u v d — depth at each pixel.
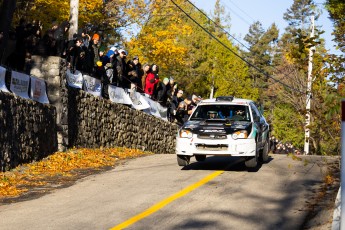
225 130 16.50
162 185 14.21
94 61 23.73
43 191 13.95
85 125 22.83
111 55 25.27
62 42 21.20
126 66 26.89
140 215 10.86
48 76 20.70
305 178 15.41
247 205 11.84
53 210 11.52
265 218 10.71
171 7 39.50
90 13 34.53
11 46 20.88
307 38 12.16
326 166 17.77
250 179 15.16
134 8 37.66
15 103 17.27
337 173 15.80
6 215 11.09
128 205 11.84
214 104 18.14
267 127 19.69
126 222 10.27
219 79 55.69
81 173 17.03
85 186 14.56
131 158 21.52
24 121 17.88
